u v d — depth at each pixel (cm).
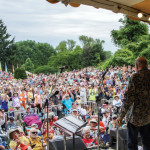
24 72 4181
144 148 334
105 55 6425
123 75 2167
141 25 4084
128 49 3625
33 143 546
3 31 8788
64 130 375
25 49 10800
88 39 8425
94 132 611
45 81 2470
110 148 496
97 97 418
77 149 446
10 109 1261
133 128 329
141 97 315
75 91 1488
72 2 360
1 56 8256
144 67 326
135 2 425
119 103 1105
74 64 6462
